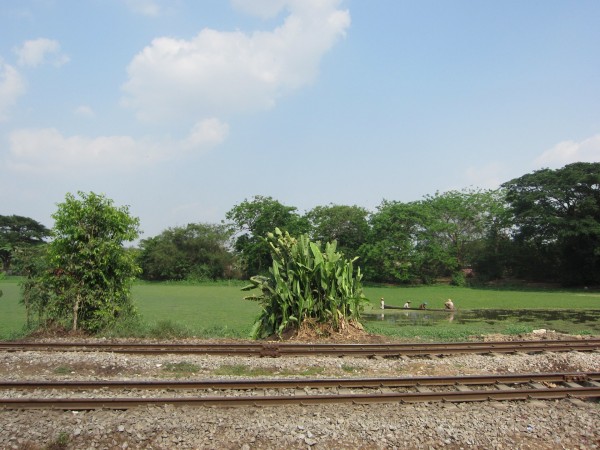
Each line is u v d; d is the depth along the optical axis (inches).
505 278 3036.4
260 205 3179.1
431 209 3120.1
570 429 318.0
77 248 715.4
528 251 2849.4
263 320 703.1
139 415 325.7
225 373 466.6
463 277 2935.5
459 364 504.4
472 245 3134.8
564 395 379.2
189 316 1116.5
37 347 560.4
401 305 1694.1
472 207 3134.8
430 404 360.5
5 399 340.2
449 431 309.9
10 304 1301.7
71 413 332.2
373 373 474.0
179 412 335.3
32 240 3575.3
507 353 559.2
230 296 1866.4
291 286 676.1
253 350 540.4
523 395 376.2
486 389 405.7
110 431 302.5
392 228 2960.1
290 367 482.9
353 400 361.7
